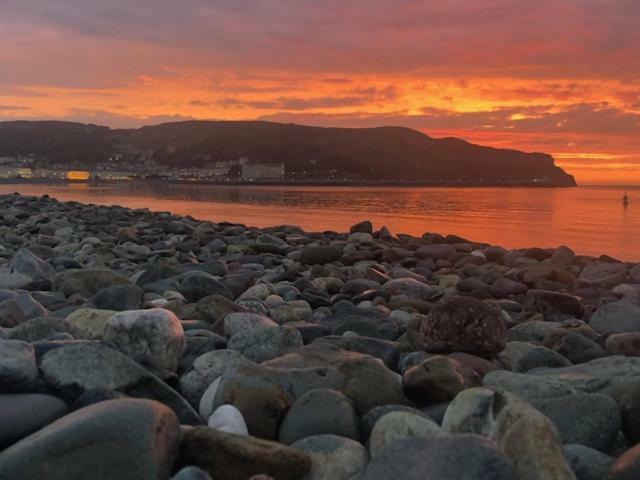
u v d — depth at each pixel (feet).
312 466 2.88
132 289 6.22
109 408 2.69
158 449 2.61
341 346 4.80
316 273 10.52
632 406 3.26
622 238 23.00
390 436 3.03
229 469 2.78
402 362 4.69
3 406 3.03
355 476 2.85
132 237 15.92
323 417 3.27
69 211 26.84
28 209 28.02
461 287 9.28
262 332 4.71
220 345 4.87
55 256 12.39
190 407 3.55
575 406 3.32
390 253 12.95
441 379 3.73
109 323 4.27
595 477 2.81
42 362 3.53
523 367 4.66
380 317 6.20
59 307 6.79
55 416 3.11
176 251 13.46
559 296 7.74
